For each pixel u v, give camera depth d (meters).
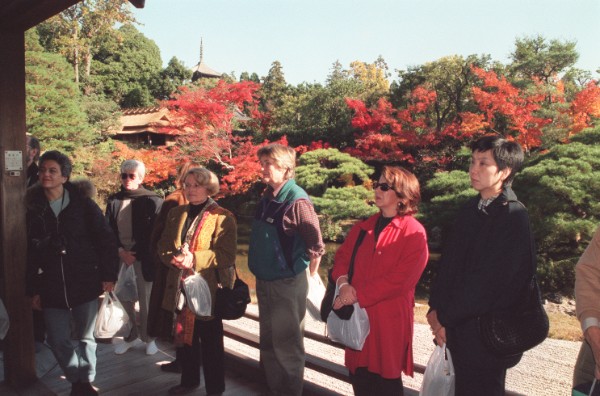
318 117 22.70
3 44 2.58
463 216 1.78
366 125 16.66
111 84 38.28
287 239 2.39
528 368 5.77
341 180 16.92
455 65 17.17
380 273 1.97
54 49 32.00
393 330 1.95
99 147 22.25
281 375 2.46
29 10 2.33
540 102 14.21
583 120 13.11
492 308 1.59
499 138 1.67
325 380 4.93
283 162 2.39
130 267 3.33
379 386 2.00
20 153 2.68
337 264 2.14
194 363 2.75
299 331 2.46
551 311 9.02
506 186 1.68
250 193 20.61
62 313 2.54
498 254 1.58
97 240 2.62
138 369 3.10
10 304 2.71
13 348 2.75
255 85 18.28
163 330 2.68
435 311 1.85
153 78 42.12
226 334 3.42
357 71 45.72
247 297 2.56
